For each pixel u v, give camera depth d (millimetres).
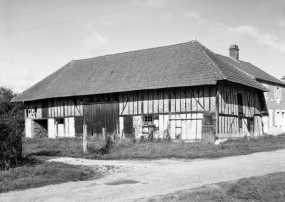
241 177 10844
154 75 26891
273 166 12953
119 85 27875
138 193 9023
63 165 13789
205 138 23750
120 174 12367
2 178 10969
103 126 29125
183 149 19656
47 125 33906
